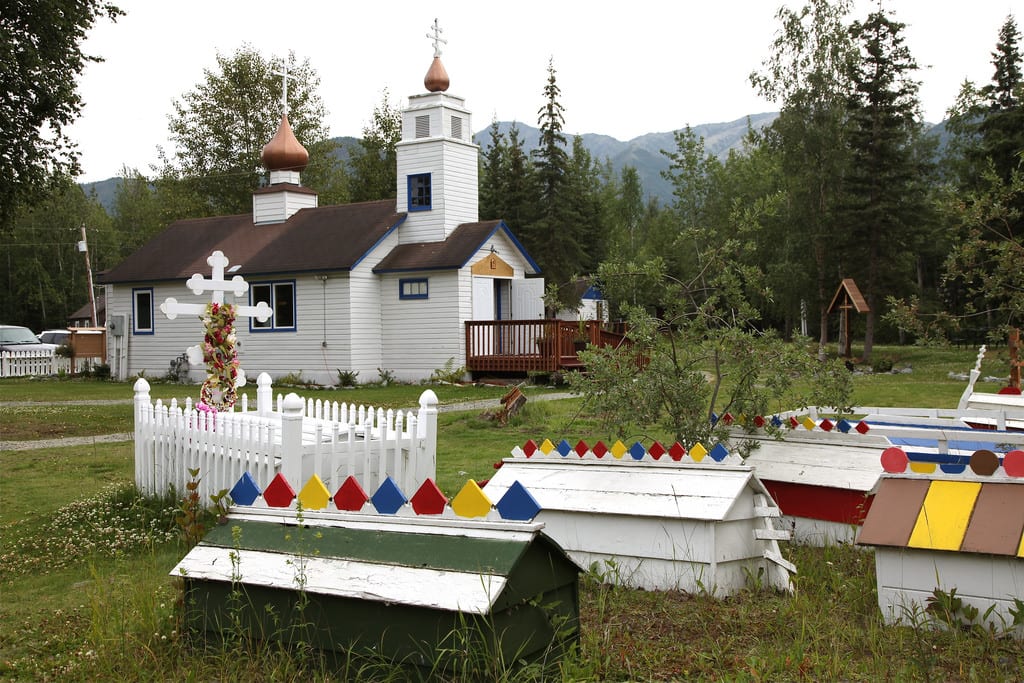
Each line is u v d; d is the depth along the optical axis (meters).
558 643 4.74
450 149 29.89
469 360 28.30
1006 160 37.81
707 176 64.44
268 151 34.06
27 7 22.64
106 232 83.31
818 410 10.16
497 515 4.67
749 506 6.67
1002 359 12.98
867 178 40.31
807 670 4.97
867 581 6.46
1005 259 11.71
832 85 42.62
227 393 10.73
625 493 6.81
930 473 5.96
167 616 5.59
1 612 6.43
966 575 5.59
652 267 9.28
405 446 8.73
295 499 5.34
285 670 4.73
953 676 4.91
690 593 6.40
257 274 30.09
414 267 28.70
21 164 23.86
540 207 42.19
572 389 9.24
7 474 12.71
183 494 9.40
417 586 4.50
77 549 8.21
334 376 29.16
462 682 4.26
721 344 8.78
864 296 40.28
